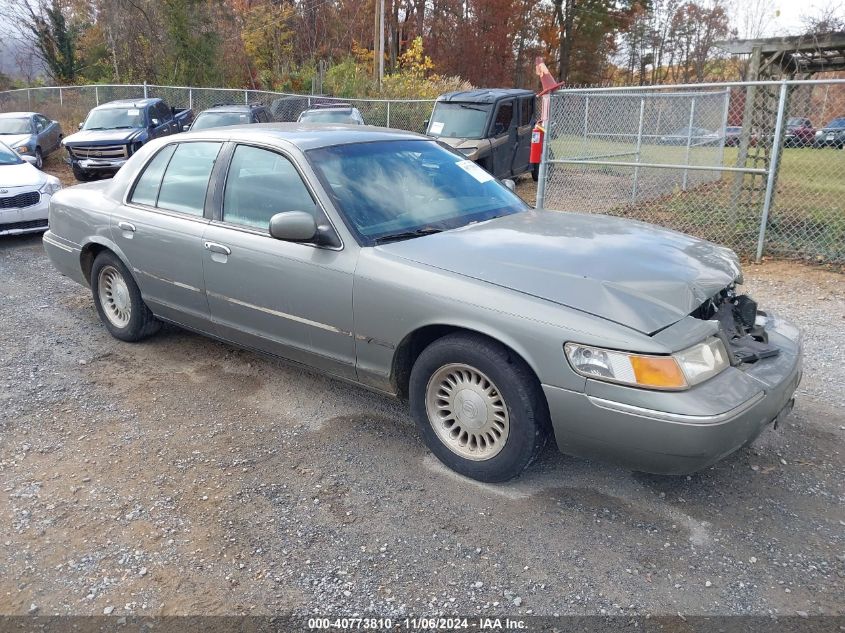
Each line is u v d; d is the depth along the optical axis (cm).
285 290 390
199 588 274
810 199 916
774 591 268
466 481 346
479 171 469
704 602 262
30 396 449
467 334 327
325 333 380
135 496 337
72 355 521
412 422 412
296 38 3647
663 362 278
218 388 462
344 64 2734
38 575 282
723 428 277
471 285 321
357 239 363
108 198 520
